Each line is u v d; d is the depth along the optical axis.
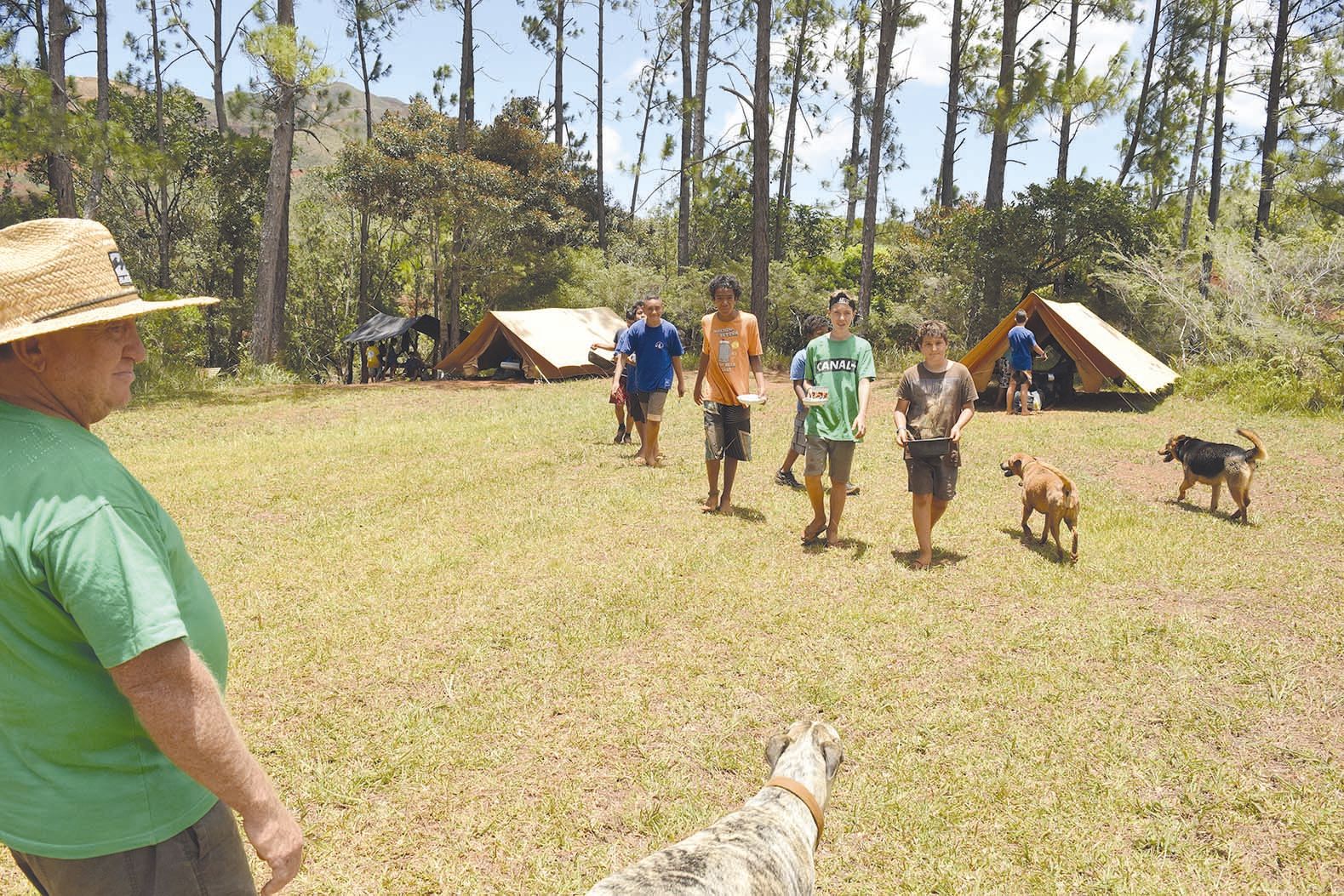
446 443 11.40
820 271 30.88
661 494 8.57
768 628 5.27
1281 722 4.21
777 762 2.44
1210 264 19.75
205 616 1.72
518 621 5.31
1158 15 26.73
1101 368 15.05
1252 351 16.81
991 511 8.16
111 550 1.41
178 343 22.38
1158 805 3.55
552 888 3.02
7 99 16.25
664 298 27.80
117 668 1.40
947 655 4.95
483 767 3.78
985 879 3.11
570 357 21.27
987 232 22.55
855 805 3.52
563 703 4.33
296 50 19.80
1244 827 3.43
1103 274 19.89
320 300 34.84
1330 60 21.66
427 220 30.27
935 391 6.40
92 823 1.50
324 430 12.85
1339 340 15.76
